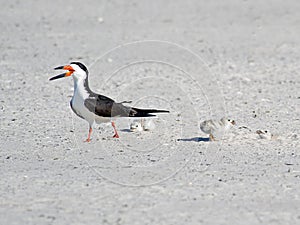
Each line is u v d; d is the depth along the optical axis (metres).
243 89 19.41
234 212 9.16
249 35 29.78
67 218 8.91
